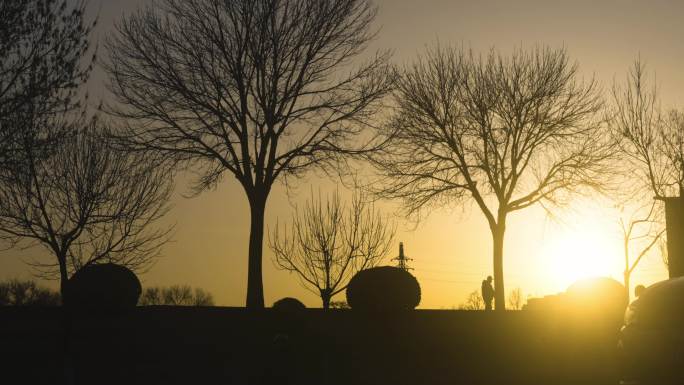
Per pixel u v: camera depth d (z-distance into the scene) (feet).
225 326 87.81
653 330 48.03
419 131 137.80
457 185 139.33
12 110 67.87
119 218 89.71
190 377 76.07
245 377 75.15
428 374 79.82
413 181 136.77
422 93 139.13
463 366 83.82
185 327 87.15
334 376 79.25
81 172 87.56
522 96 137.69
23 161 71.82
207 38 123.54
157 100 122.11
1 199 84.74
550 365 82.28
